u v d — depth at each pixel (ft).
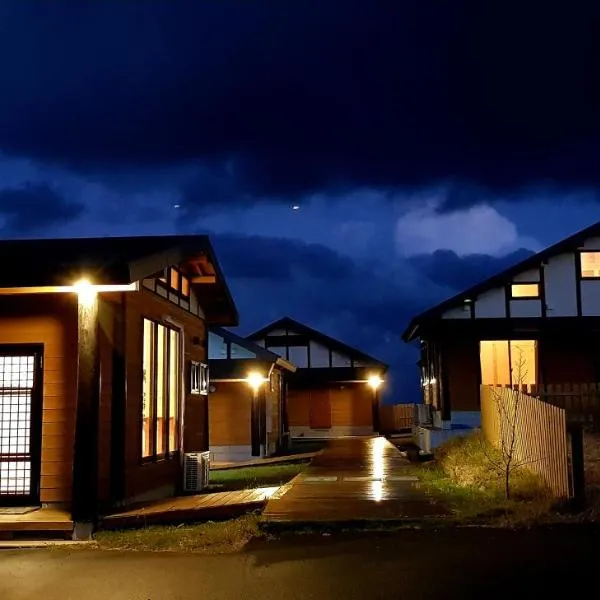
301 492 34.86
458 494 33.09
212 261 45.98
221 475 56.85
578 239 70.03
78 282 28.91
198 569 22.52
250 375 75.31
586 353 70.33
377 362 112.16
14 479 32.76
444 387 70.13
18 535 28.99
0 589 21.29
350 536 25.82
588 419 50.08
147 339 38.99
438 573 20.89
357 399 112.47
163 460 40.70
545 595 18.71
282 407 93.61
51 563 24.40
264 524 26.99
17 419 33.09
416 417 86.33
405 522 26.91
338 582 20.49
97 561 24.38
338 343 112.47
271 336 113.70
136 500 35.50
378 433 108.17
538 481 32.73
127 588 20.83
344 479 40.65
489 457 40.81
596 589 19.03
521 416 37.83
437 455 53.83
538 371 70.28
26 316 33.09
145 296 37.91
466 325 70.18
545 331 69.62
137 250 34.12
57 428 32.53
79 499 28.96
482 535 25.07
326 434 111.65
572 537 24.25
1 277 29.12
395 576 20.79
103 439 33.42
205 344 52.39
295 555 23.57
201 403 51.06
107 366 33.99
